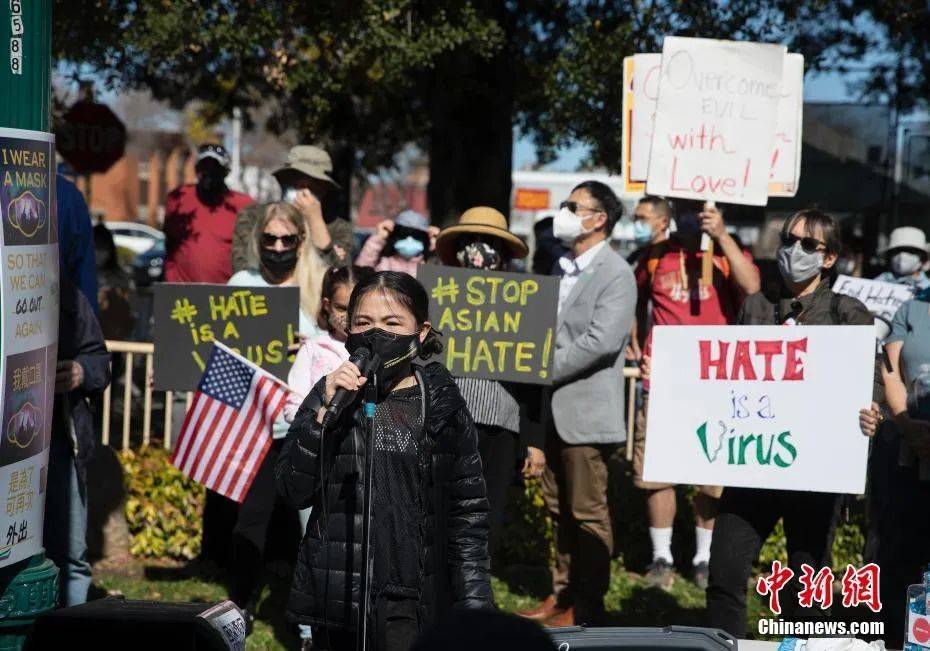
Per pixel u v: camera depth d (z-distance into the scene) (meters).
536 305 5.71
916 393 5.24
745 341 4.75
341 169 13.26
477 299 5.73
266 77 9.73
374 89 10.13
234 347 6.08
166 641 3.27
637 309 7.55
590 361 5.89
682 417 4.84
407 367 3.81
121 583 6.79
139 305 14.30
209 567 7.24
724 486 4.91
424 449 3.68
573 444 5.99
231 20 8.41
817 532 4.89
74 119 11.29
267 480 5.74
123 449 7.95
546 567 7.62
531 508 7.71
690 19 8.91
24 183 3.72
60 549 5.12
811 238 4.86
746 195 6.14
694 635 3.30
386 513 3.63
